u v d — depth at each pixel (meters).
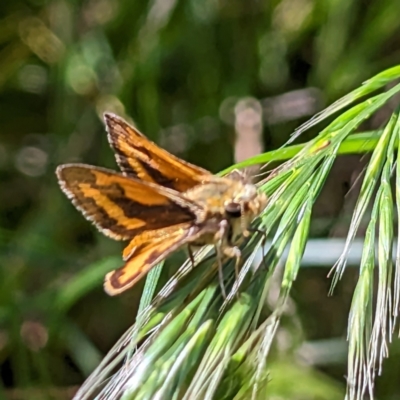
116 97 0.38
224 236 0.22
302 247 0.22
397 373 0.32
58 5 0.40
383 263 0.22
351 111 0.23
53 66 0.40
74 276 0.34
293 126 0.39
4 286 0.33
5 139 0.42
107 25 0.39
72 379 0.34
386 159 0.23
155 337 0.22
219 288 0.22
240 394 0.22
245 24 0.39
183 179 0.22
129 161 0.23
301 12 0.38
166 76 0.40
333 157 0.23
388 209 0.22
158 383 0.21
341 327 0.37
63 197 0.37
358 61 0.36
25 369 0.32
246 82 0.39
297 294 0.37
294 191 0.22
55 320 0.32
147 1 0.38
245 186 0.22
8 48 0.40
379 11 0.36
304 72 0.41
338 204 0.39
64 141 0.39
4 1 0.41
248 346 0.22
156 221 0.22
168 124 0.40
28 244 0.33
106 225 0.22
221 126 0.39
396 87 0.23
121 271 0.22
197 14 0.38
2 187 0.41
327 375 0.35
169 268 0.33
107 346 0.38
